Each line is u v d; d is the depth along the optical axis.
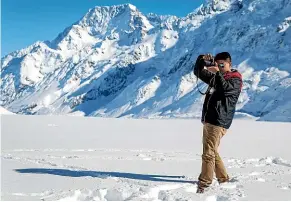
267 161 9.63
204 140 6.05
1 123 33.41
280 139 20.08
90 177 6.34
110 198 5.11
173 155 10.68
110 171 7.23
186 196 4.94
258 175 6.95
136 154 10.73
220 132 6.00
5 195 4.87
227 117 6.02
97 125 33.97
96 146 15.39
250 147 15.37
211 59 6.07
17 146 14.93
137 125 35.25
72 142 17.22
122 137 20.88
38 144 15.98
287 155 12.34
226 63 6.05
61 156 9.75
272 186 5.79
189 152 12.36
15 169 7.16
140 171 7.32
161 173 7.10
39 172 6.82
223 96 5.99
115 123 38.62
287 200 4.88
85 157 9.52
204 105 6.16
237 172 7.35
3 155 10.11
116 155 10.31
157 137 21.09
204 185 5.73
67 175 6.55
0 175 6.46
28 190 5.25
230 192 5.28
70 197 4.88
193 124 38.75
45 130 25.69
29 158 9.13
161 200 4.82
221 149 14.45
